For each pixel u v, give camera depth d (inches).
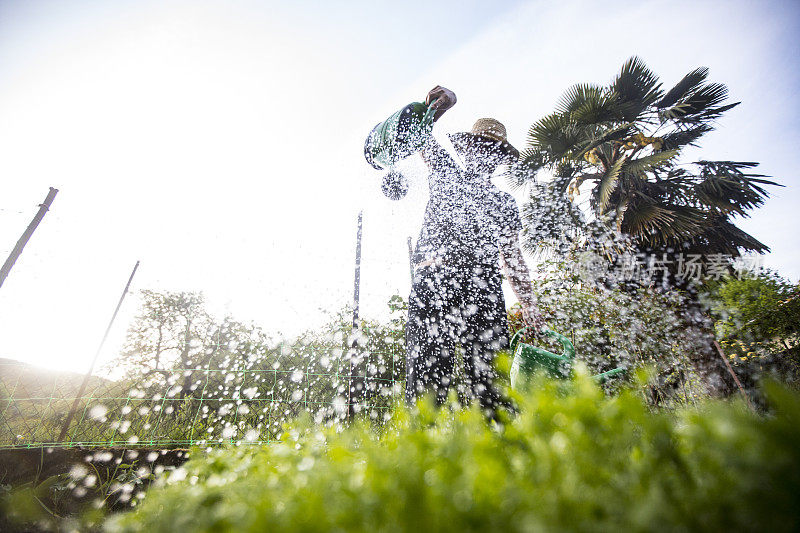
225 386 153.6
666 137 247.8
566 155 233.0
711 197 217.0
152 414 120.8
